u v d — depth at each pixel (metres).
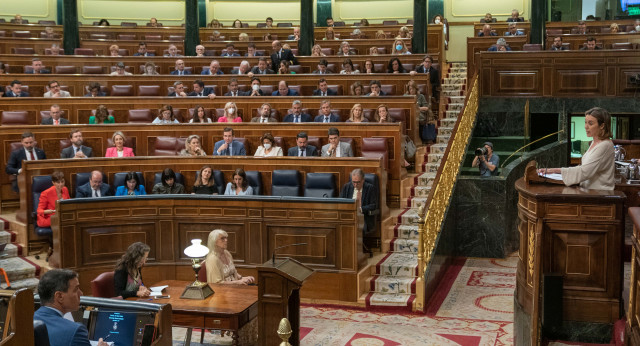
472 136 12.56
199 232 8.23
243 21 22.30
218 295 6.05
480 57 13.09
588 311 5.23
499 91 13.08
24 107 11.23
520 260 5.76
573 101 12.72
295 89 12.55
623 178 7.07
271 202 7.99
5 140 9.91
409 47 15.81
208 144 10.52
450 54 20.88
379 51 15.95
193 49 16.42
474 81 12.83
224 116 11.06
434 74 12.95
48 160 8.96
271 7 22.23
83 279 7.90
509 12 20.61
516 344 5.75
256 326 6.33
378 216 8.83
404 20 21.64
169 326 4.51
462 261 10.30
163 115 10.88
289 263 5.85
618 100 12.52
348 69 13.38
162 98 11.78
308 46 15.91
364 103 11.26
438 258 8.75
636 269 4.23
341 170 8.98
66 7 15.79
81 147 9.98
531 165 5.65
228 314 5.56
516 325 5.75
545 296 5.18
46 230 8.52
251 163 9.29
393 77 12.50
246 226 8.11
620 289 5.17
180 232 8.27
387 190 9.99
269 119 11.12
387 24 20.66
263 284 5.71
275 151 9.77
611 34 15.06
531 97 12.93
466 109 11.82
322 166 9.05
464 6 20.83
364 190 8.44
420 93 11.95
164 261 8.26
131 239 8.14
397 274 8.23
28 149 9.66
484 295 8.36
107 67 14.52
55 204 8.18
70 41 15.87
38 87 12.72
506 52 12.95
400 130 9.91
